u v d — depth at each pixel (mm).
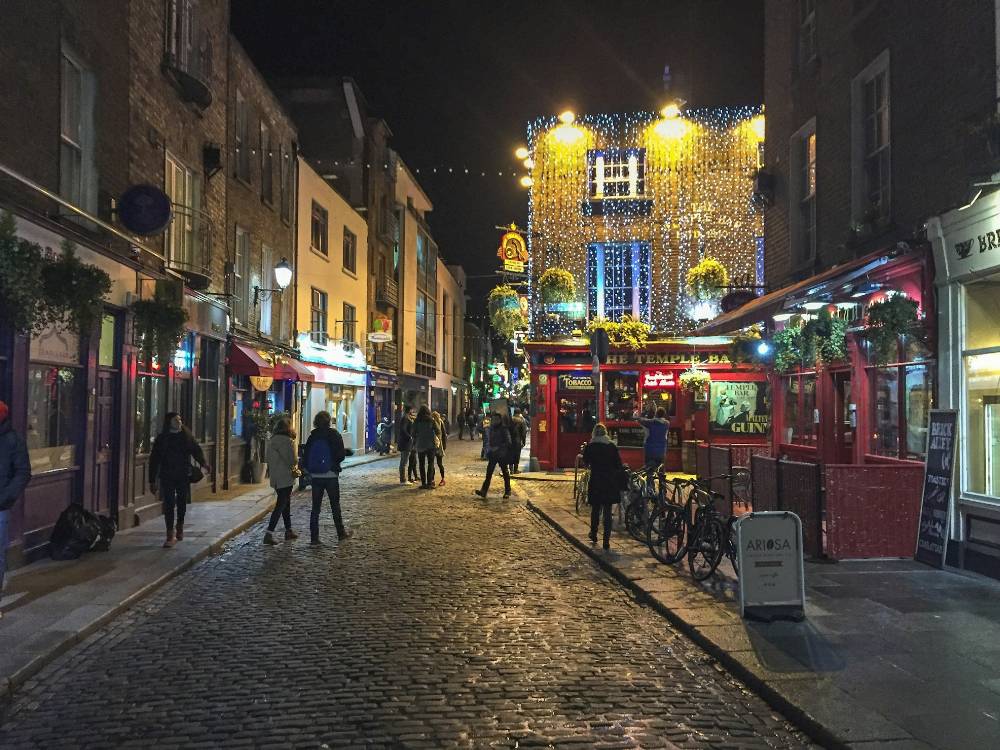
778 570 6734
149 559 9383
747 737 4520
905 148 9711
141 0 12484
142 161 12562
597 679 5469
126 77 11883
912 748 4141
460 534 11805
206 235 15320
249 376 18594
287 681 5414
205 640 6414
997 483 8016
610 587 8367
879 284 10016
